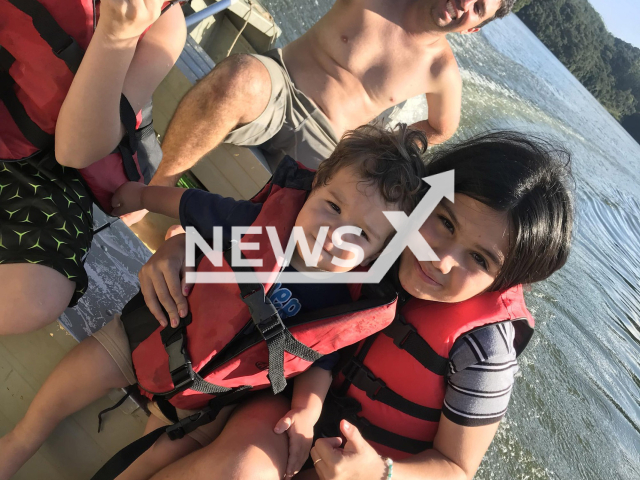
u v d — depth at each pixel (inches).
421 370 27.0
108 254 31.3
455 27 45.0
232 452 23.7
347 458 23.8
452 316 27.0
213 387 25.6
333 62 45.7
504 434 53.6
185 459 24.5
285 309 26.4
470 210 24.6
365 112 48.4
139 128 31.8
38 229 25.0
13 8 23.1
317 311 25.9
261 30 59.7
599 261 130.8
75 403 25.8
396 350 27.6
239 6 56.5
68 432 27.6
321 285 27.2
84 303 28.3
